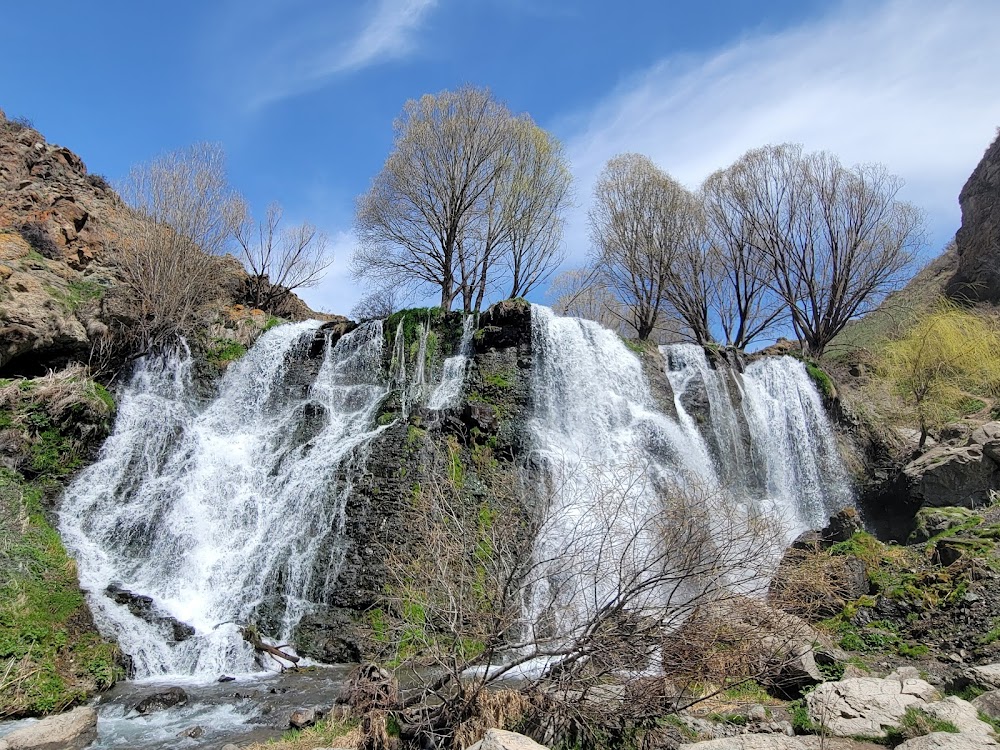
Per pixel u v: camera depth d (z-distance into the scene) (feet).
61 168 84.58
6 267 60.18
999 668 30.48
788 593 29.71
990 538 43.88
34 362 59.98
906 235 103.86
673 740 26.08
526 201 112.57
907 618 39.58
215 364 70.28
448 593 27.02
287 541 52.01
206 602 49.16
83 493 53.16
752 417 79.20
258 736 30.40
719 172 115.96
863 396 83.15
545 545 30.94
